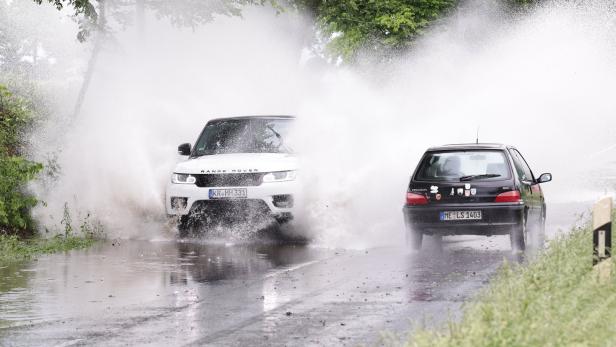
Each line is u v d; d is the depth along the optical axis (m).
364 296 20.02
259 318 17.55
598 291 17.84
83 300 19.72
